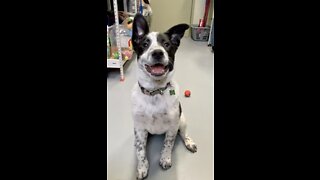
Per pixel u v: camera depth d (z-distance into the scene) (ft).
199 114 6.04
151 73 3.62
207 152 4.72
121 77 7.81
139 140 4.24
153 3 14.61
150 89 3.85
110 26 7.78
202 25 14.10
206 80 8.14
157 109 3.90
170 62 3.89
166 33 4.13
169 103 3.94
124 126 5.47
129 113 5.97
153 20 15.02
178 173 4.21
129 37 8.41
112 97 6.73
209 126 5.57
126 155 4.60
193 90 7.36
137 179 4.03
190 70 9.04
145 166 4.15
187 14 14.80
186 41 13.80
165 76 3.78
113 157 4.54
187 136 4.96
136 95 4.03
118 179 4.06
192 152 4.71
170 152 4.42
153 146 4.87
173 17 14.92
